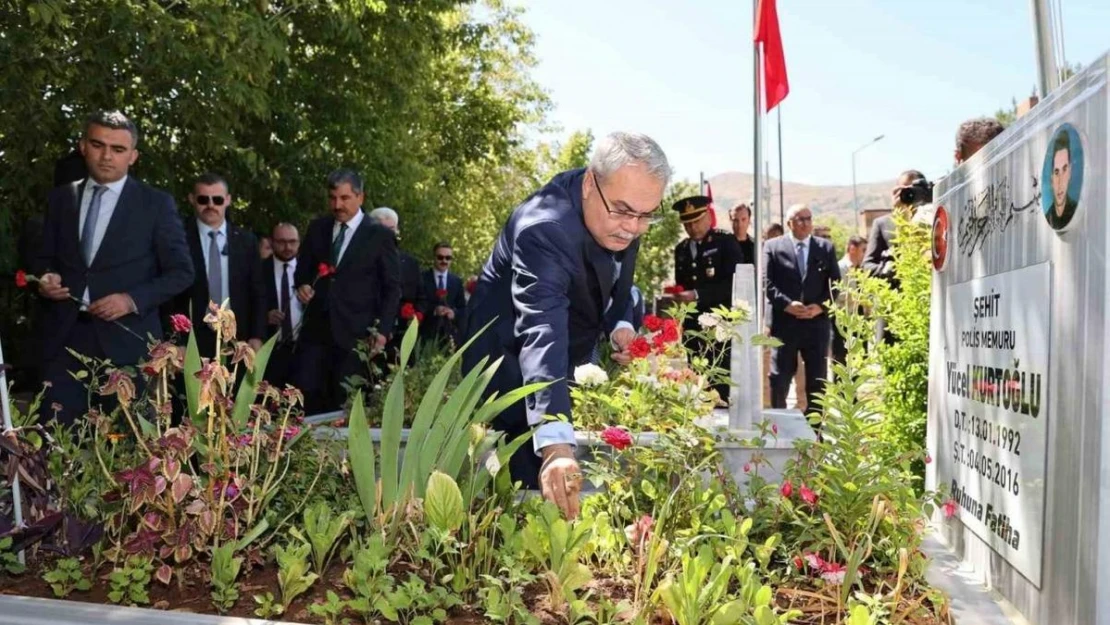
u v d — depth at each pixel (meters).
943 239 3.88
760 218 7.30
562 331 3.03
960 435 3.57
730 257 9.29
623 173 3.01
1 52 8.59
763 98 7.41
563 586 2.60
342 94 15.27
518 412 3.50
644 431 3.79
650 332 4.09
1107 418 2.26
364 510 3.03
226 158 11.89
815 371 9.83
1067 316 2.51
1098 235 2.31
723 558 2.83
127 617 2.31
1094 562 2.32
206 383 2.73
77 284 5.15
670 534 2.96
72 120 9.73
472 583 2.73
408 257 10.35
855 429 3.18
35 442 3.29
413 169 17.47
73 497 3.15
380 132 15.64
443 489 2.70
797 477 3.28
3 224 9.20
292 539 3.05
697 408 3.48
